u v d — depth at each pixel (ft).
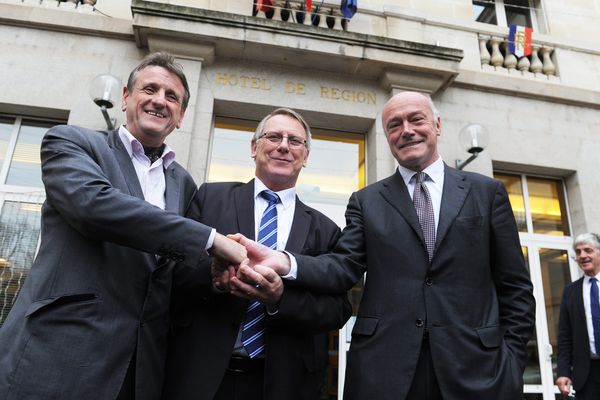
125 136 6.01
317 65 16.83
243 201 6.84
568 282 17.83
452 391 5.24
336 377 14.76
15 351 4.34
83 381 4.33
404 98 7.09
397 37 18.48
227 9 17.22
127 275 5.03
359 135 18.16
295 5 18.02
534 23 21.80
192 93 15.40
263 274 5.28
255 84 16.43
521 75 19.52
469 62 19.04
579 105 19.21
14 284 14.16
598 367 11.65
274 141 7.08
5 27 15.44
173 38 15.47
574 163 18.35
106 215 4.61
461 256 5.94
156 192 6.12
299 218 6.95
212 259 5.61
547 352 16.60
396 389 5.35
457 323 5.56
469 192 6.51
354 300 15.40
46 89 15.05
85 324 4.54
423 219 6.38
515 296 6.03
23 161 15.34
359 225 6.82
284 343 5.73
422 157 6.73
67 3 16.46
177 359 5.54
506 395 5.28
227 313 5.72
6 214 14.70
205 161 15.23
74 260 4.78
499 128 18.11
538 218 18.58
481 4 21.99
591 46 20.48
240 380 5.61
